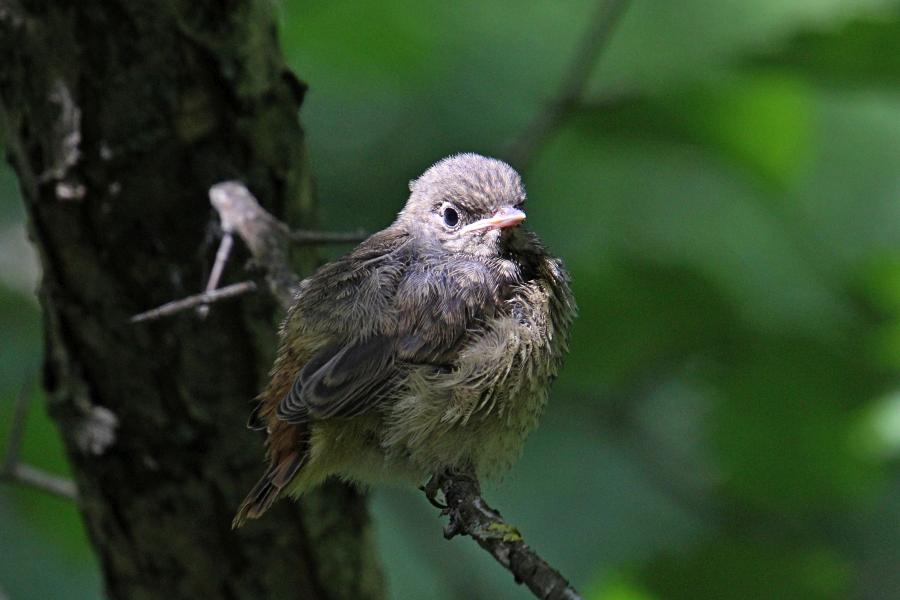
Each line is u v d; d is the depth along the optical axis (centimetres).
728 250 1292
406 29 1310
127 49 832
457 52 1335
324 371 780
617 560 1294
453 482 775
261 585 954
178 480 918
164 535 938
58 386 917
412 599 1406
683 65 1192
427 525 1355
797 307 1261
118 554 956
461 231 879
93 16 823
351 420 801
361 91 1330
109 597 986
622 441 1279
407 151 1305
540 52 1342
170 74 841
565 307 896
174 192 863
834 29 1065
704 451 1219
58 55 835
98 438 911
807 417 1162
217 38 842
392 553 1437
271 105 880
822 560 1126
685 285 1212
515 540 656
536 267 887
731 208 1315
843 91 1138
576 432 1386
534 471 1370
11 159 888
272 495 774
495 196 887
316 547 948
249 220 816
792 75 1134
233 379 898
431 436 807
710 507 1249
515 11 1352
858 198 1355
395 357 802
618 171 1310
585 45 1101
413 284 820
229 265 870
